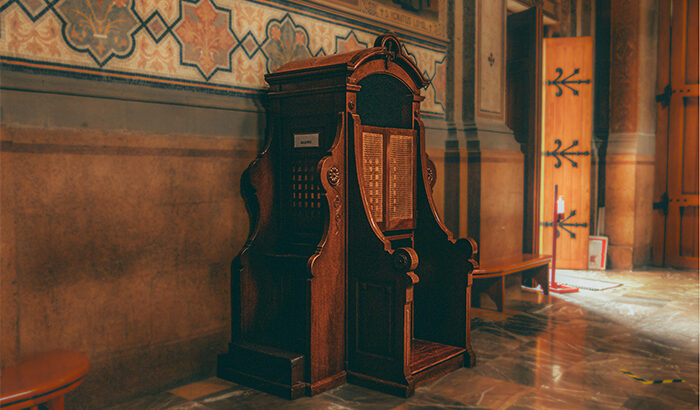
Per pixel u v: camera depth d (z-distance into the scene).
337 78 3.29
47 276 2.73
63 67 2.78
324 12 4.13
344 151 3.29
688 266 7.61
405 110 3.82
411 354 3.59
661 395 3.19
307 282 3.14
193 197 3.32
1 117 2.55
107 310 2.96
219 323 3.49
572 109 6.97
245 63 3.60
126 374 3.05
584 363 3.75
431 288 3.86
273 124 3.61
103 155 2.91
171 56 3.21
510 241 5.73
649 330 4.56
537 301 5.60
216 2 3.43
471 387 3.31
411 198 3.83
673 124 7.70
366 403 3.07
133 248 3.06
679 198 7.67
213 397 3.15
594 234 7.79
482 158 5.22
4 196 2.57
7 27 2.59
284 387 3.14
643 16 7.49
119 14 2.98
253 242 3.51
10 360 2.62
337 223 3.29
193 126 3.30
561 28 7.38
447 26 5.34
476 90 5.32
